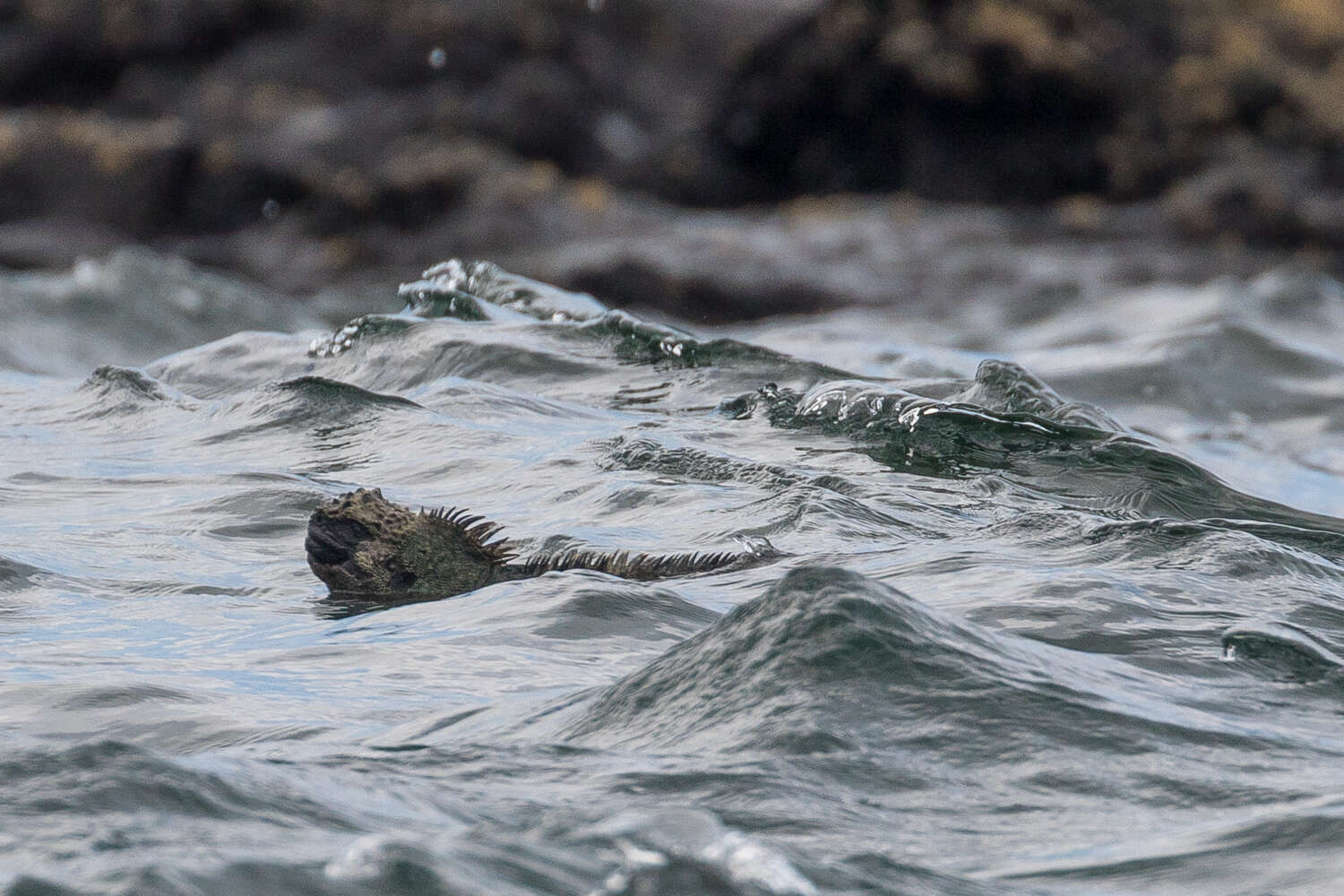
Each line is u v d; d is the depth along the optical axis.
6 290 81.69
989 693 13.81
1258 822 11.78
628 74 139.50
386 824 10.66
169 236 119.69
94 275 85.69
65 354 76.19
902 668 14.03
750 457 35.62
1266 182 124.19
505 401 41.28
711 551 26.39
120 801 10.43
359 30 133.38
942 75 130.88
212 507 31.19
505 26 136.75
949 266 115.19
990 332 100.62
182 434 39.69
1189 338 65.25
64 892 8.28
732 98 135.00
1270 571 23.36
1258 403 59.47
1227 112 129.50
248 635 21.50
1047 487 34.16
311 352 49.78
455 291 54.03
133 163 120.56
